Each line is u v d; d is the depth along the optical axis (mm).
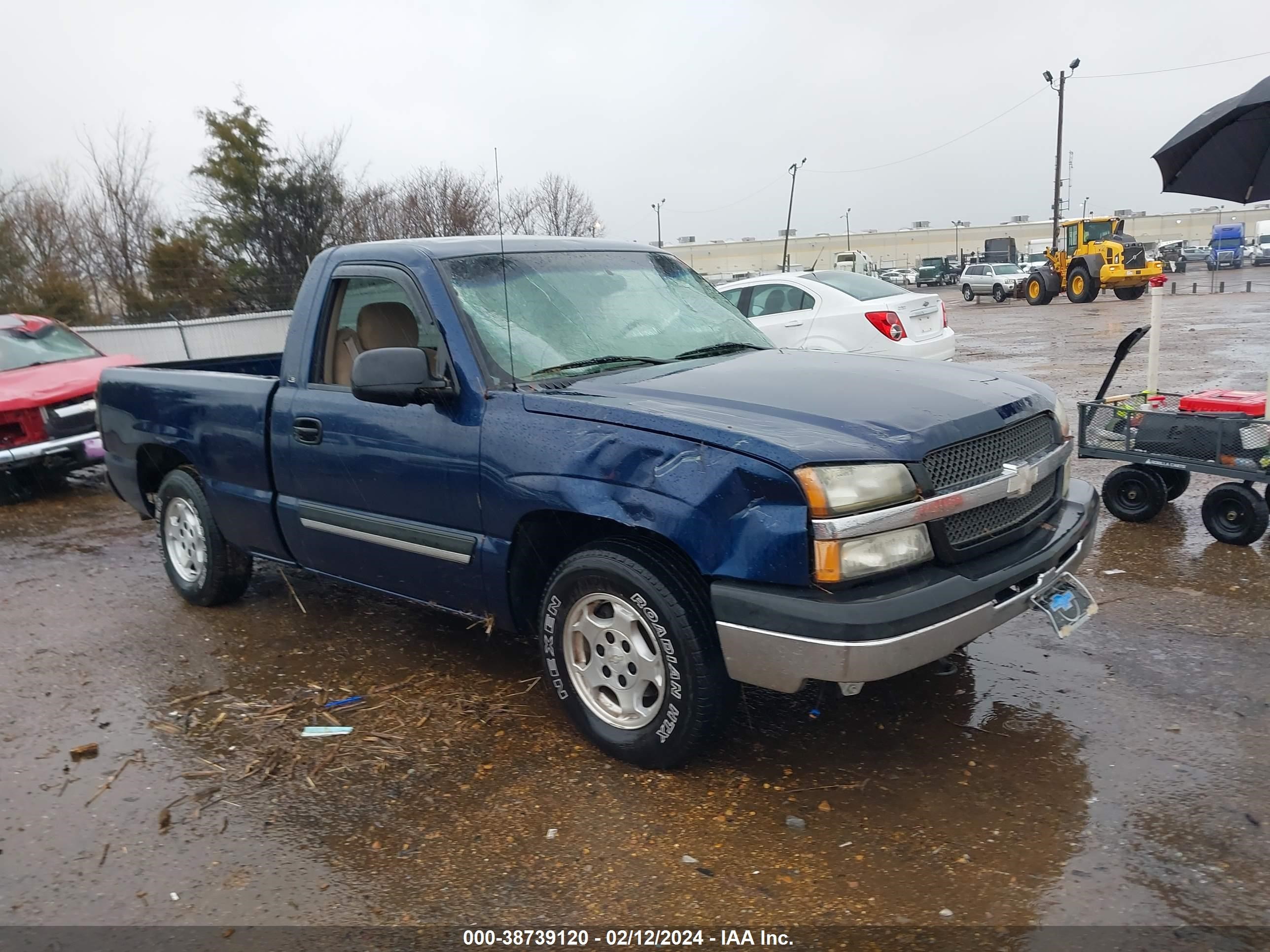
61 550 7004
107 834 3209
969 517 3217
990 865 2803
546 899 2762
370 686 4266
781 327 10242
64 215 28359
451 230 24406
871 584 2955
